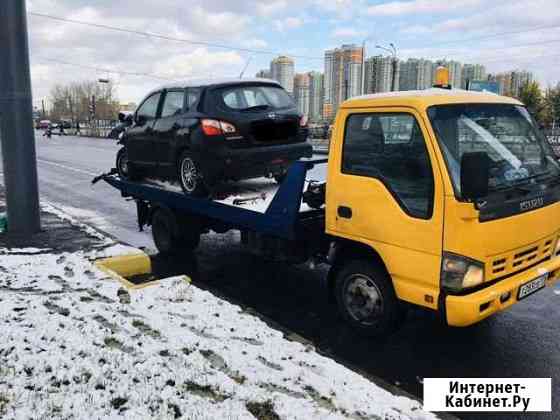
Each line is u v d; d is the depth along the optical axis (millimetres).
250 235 5859
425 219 3914
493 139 4223
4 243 7246
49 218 9234
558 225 4449
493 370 4125
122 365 3367
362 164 4395
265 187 6746
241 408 2961
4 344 3592
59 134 66500
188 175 6629
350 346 4543
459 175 3816
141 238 8688
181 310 4645
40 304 4520
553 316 5207
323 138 22906
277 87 7016
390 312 4402
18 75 7516
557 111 43250
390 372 4090
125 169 8320
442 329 4887
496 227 3807
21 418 2699
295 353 3939
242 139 6207
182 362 3500
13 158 7680
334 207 4660
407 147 4035
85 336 3820
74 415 2762
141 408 2877
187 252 7539
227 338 4062
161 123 7043
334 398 3252
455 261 3762
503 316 5207
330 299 5031
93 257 6344
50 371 3236
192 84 6742
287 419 2910
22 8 7430
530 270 4191
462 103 4203
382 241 4258
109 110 93875
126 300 4809
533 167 4363
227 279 6418
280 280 6383
